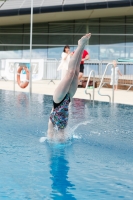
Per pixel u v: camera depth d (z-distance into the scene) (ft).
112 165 11.26
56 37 83.92
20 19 80.07
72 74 13.93
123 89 55.11
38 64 53.67
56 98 13.92
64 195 8.39
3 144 13.84
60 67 41.42
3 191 8.57
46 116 21.30
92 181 9.54
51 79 63.82
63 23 83.51
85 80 54.34
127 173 10.39
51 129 14.60
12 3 79.41
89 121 19.97
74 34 82.94
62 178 9.73
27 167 10.74
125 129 17.67
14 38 85.71
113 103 30.71
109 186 9.15
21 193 8.46
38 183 9.23
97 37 81.51
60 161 11.54
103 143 14.48
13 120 19.56
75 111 24.50
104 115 22.70
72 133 16.29
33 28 84.74
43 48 84.02
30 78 40.09
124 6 71.26
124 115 22.85
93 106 27.96
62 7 73.20
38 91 45.88
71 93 14.24
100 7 71.97
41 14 75.92
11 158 11.77
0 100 30.71
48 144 14.03
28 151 12.81
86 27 82.38
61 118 14.33
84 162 11.53
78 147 13.67
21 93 39.27
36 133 16.12
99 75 58.29
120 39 80.79
